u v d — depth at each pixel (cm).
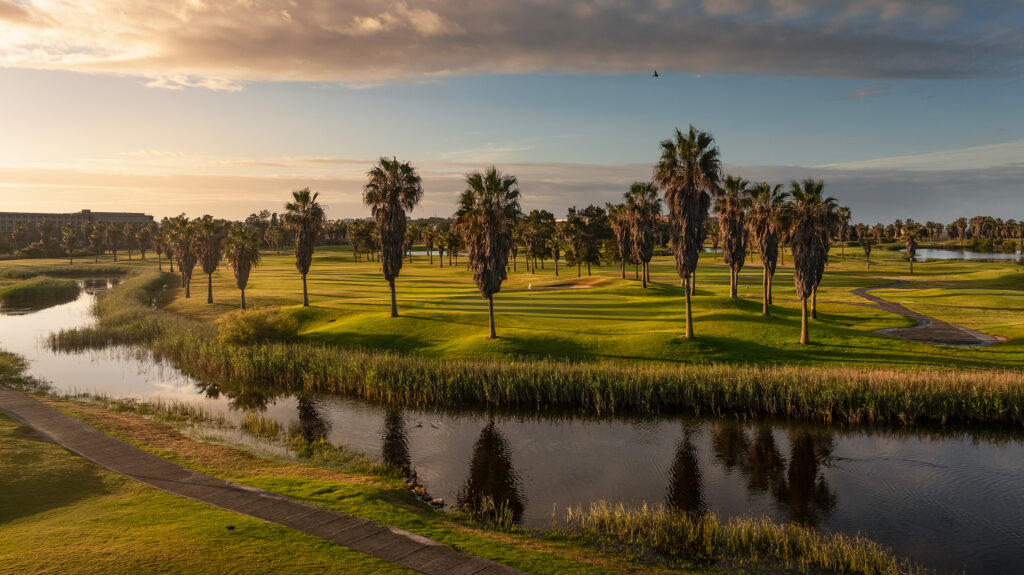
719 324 5012
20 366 4681
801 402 3275
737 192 6831
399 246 5638
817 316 6306
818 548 1862
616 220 10344
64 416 2988
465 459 2738
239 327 4931
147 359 4981
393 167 5572
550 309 6331
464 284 10162
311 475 2381
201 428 3069
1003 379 3256
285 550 1555
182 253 8806
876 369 3769
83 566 1384
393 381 3772
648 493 2373
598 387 3491
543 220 15850
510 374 3694
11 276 13750
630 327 5056
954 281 10725
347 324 5481
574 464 2677
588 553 1820
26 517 1758
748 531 1966
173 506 1872
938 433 3020
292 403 3688
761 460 2714
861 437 2984
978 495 2333
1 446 2355
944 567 1827
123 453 2466
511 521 2081
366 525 1786
